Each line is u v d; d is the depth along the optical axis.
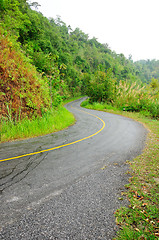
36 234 1.81
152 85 30.61
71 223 2.01
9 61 7.77
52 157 4.35
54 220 2.04
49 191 2.72
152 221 2.08
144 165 4.05
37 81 9.75
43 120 8.28
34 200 2.45
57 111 11.29
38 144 5.48
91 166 3.91
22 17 20.78
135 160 4.41
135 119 13.65
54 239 1.75
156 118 14.74
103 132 8.18
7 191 2.65
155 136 7.45
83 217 2.12
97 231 1.90
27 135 6.50
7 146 5.05
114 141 6.45
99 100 27.22
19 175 3.23
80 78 64.94
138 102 17.73
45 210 2.23
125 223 2.04
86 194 2.69
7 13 18.22
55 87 11.80
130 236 1.81
